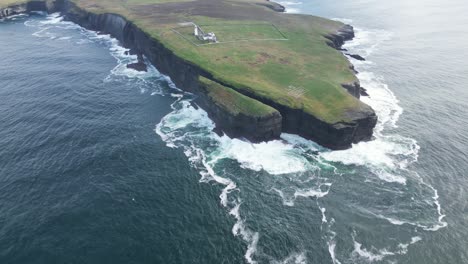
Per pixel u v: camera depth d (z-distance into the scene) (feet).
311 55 323.98
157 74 333.21
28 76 324.39
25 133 234.17
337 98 239.30
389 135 232.32
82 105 271.90
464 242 155.12
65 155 212.23
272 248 152.25
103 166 203.00
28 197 179.42
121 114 259.39
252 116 217.77
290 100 235.20
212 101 242.99
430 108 267.39
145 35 359.66
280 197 180.14
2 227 160.97
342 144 216.13
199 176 195.31
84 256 148.56
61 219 166.40
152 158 210.18
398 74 328.49
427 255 149.18
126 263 145.89
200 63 288.92
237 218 167.73
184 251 151.12
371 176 194.70
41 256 147.84
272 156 211.00
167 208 173.68
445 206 174.91
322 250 151.43
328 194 181.98
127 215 169.37
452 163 205.57
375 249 152.05
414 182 190.39
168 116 256.52
